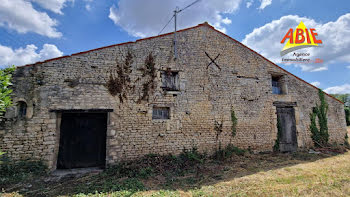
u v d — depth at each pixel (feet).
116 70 20.95
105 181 15.56
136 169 17.63
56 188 14.28
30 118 17.93
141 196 12.71
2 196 12.71
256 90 26.63
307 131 28.50
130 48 21.98
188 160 20.79
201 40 25.30
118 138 19.74
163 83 22.79
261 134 25.55
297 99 28.89
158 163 19.17
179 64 23.56
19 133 17.48
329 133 29.76
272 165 20.33
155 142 20.89
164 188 14.21
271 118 26.58
